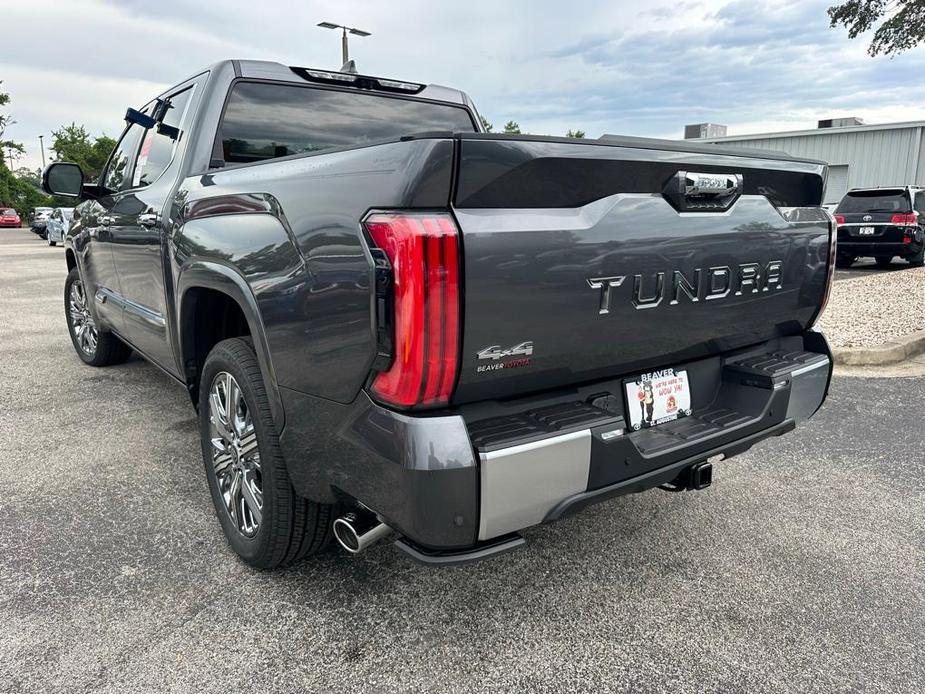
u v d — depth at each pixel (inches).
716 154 83.4
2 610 90.0
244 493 98.7
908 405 183.2
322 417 75.7
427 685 77.4
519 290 66.8
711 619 90.1
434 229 61.1
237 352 96.0
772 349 107.8
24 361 230.4
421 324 61.8
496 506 66.9
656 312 80.5
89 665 79.7
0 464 139.4
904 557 106.4
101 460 141.9
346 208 68.5
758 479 136.0
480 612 91.0
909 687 77.7
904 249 517.3
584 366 77.1
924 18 541.3
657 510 122.3
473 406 71.3
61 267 632.4
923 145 914.1
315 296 73.1
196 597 93.6
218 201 98.4
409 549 69.6
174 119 137.3
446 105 153.7
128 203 147.0
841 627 88.7
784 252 97.0
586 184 71.2
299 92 131.0
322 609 91.2
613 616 90.4
